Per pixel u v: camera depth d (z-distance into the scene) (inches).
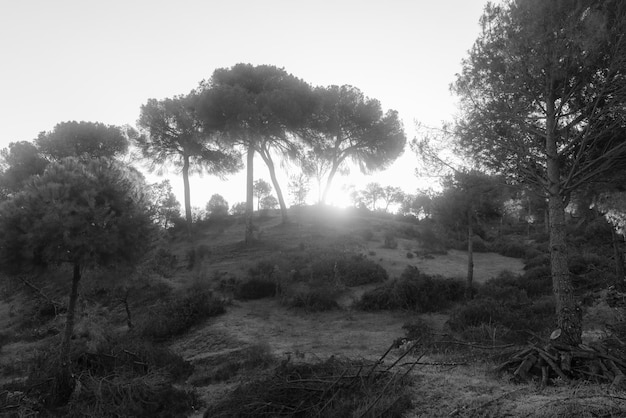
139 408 350.0
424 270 1028.5
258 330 687.1
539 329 517.0
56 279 438.6
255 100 1390.3
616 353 329.4
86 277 448.8
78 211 405.7
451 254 1268.5
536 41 415.5
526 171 450.6
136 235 437.4
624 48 380.5
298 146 1567.4
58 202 405.4
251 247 1283.2
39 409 357.7
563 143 451.2
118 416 335.3
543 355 320.8
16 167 1510.8
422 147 510.6
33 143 1590.8
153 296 882.1
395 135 1649.9
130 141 1584.6
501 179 484.4
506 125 452.4
